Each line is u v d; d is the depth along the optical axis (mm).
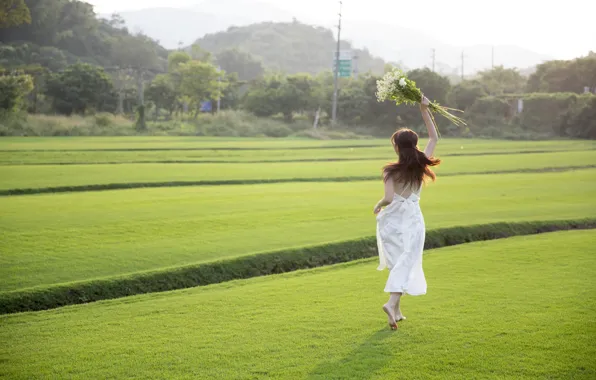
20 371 5234
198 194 17109
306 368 5199
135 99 70500
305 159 30047
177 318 6711
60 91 61406
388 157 32594
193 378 5035
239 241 10922
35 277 8500
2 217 12945
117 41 125125
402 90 6277
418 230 5918
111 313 6941
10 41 109375
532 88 90250
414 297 7402
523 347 5617
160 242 10812
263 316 6727
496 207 15188
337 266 9383
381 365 5238
